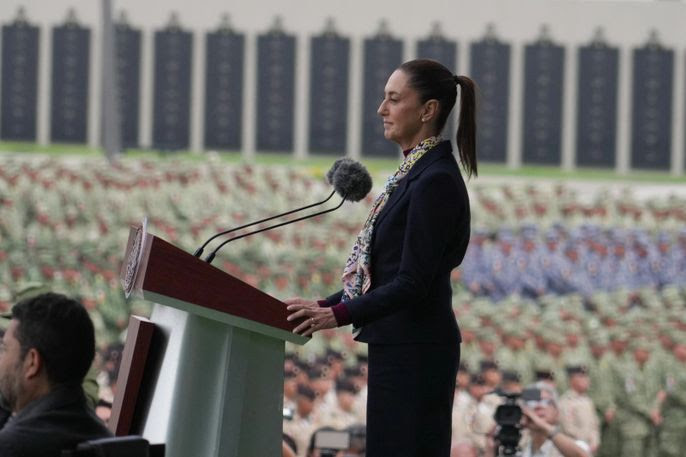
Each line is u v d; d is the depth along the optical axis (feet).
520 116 295.07
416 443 47.93
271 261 206.08
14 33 290.76
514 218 240.73
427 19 296.30
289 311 44.47
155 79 292.20
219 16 293.43
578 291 224.12
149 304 186.50
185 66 292.40
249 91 294.05
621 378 166.71
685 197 262.88
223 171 240.94
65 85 291.17
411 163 48.65
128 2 291.79
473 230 227.40
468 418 125.90
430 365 48.06
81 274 193.47
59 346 38.09
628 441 165.58
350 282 49.01
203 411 43.19
